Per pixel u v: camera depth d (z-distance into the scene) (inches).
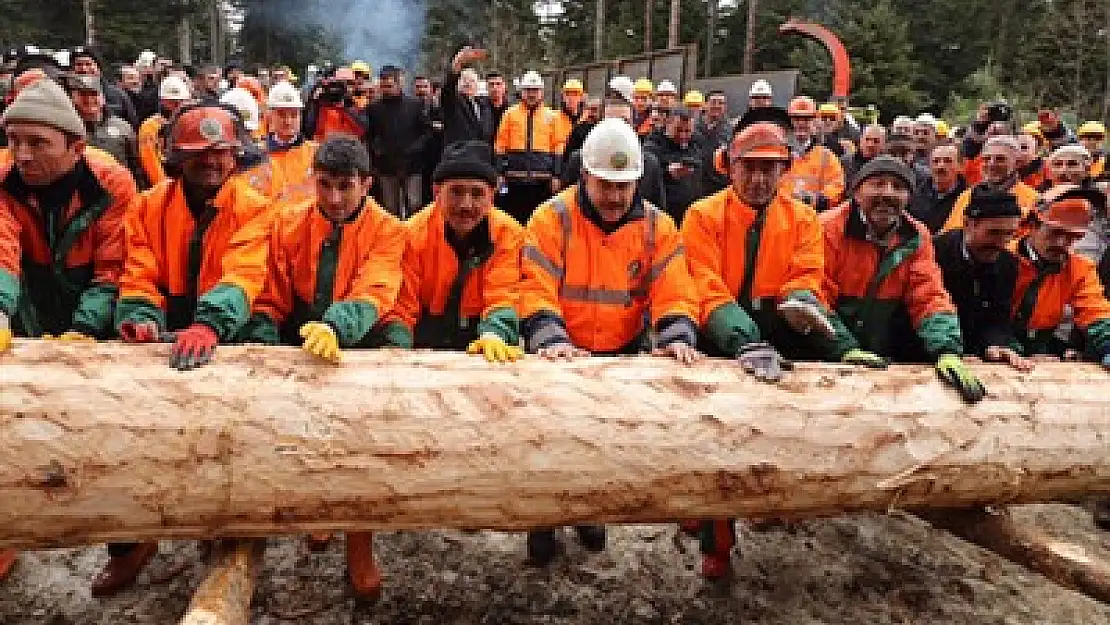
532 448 90.3
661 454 93.5
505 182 272.7
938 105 902.4
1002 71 885.2
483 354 100.1
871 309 125.4
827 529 147.4
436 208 116.2
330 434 85.5
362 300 104.0
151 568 121.6
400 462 87.2
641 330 122.0
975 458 105.2
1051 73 800.9
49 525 81.2
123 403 81.7
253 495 84.6
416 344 122.3
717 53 1008.9
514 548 132.2
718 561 124.4
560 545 131.7
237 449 83.4
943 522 118.0
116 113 240.5
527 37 999.0
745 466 96.1
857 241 123.9
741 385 99.8
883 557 138.9
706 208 120.7
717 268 120.1
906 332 129.7
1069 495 115.3
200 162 103.1
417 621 112.7
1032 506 164.7
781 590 126.5
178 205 106.1
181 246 107.2
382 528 90.5
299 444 84.7
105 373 83.7
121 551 112.7
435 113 289.0
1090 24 776.9
